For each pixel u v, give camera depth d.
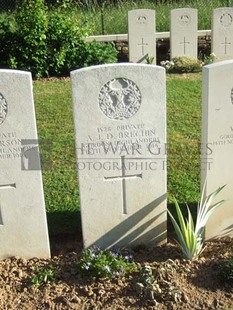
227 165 2.46
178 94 4.47
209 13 6.34
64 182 3.11
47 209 2.87
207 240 2.61
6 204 2.39
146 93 2.30
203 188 2.49
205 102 2.34
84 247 2.55
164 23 6.14
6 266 2.44
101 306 2.17
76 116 2.29
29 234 2.46
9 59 4.99
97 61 5.12
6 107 2.23
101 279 2.29
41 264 2.46
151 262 2.43
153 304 2.15
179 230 2.40
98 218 2.50
